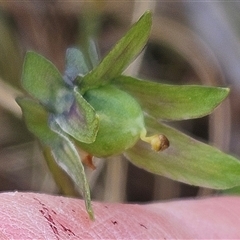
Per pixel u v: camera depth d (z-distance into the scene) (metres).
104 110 0.06
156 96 0.06
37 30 0.11
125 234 0.06
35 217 0.05
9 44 0.10
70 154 0.06
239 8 0.12
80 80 0.06
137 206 0.06
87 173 0.10
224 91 0.05
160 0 0.11
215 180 0.06
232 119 0.11
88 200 0.05
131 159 0.06
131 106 0.06
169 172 0.06
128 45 0.05
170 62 0.11
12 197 0.05
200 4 0.12
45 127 0.06
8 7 0.10
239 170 0.06
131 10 0.11
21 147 0.10
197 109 0.06
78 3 0.11
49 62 0.06
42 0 0.11
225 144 0.10
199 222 0.06
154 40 0.11
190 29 0.11
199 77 0.11
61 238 0.05
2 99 0.10
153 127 0.06
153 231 0.06
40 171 0.10
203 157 0.06
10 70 0.10
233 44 0.11
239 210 0.07
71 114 0.06
